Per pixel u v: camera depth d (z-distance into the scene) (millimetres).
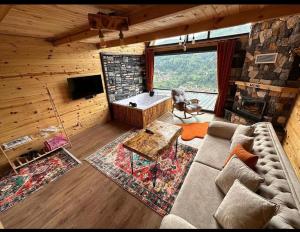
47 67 3232
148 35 2867
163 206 2000
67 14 1808
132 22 1868
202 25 2164
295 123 2812
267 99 3469
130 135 3896
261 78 3506
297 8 1477
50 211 2012
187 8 1474
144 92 6043
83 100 4059
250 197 1188
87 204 2082
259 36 3438
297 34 2748
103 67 4379
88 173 2637
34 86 3086
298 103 2854
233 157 1698
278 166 1552
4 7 1356
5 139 2812
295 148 2619
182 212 1428
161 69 6059
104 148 3344
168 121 4602
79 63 3805
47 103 3330
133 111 4301
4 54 2645
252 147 1992
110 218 1891
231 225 1185
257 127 2432
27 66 2943
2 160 2791
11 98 2811
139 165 2748
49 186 2406
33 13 1712
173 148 3189
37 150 3203
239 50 4070
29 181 2521
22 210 2045
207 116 4848
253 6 1599
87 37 2551
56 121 3533
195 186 1691
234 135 2299
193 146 3281
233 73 4320
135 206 2025
